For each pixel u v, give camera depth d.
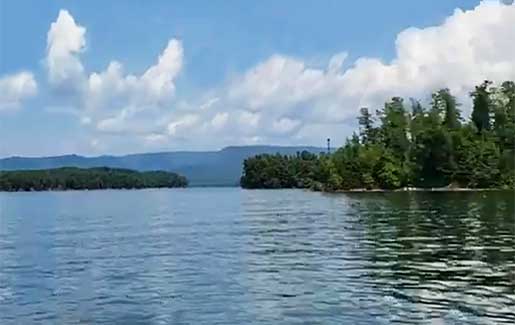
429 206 89.62
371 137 191.88
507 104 177.12
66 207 123.69
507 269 29.59
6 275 32.31
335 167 184.88
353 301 22.98
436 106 180.88
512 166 167.38
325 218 71.50
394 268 30.86
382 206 93.19
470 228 51.97
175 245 45.53
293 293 24.84
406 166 172.88
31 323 21.30
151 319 21.28
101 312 22.59
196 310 22.33
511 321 19.56
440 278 27.45
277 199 141.75
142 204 133.38
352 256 35.97
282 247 41.88
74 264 36.28
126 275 31.25
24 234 59.31
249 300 23.72
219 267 32.94
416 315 20.56
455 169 168.88
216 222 70.25
